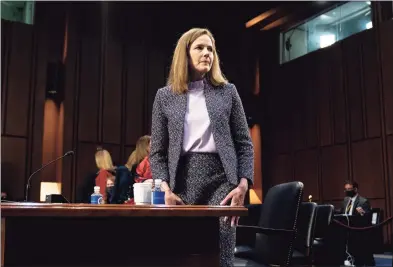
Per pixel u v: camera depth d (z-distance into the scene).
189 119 1.39
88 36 9.84
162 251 0.96
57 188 8.75
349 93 9.48
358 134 9.21
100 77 9.85
